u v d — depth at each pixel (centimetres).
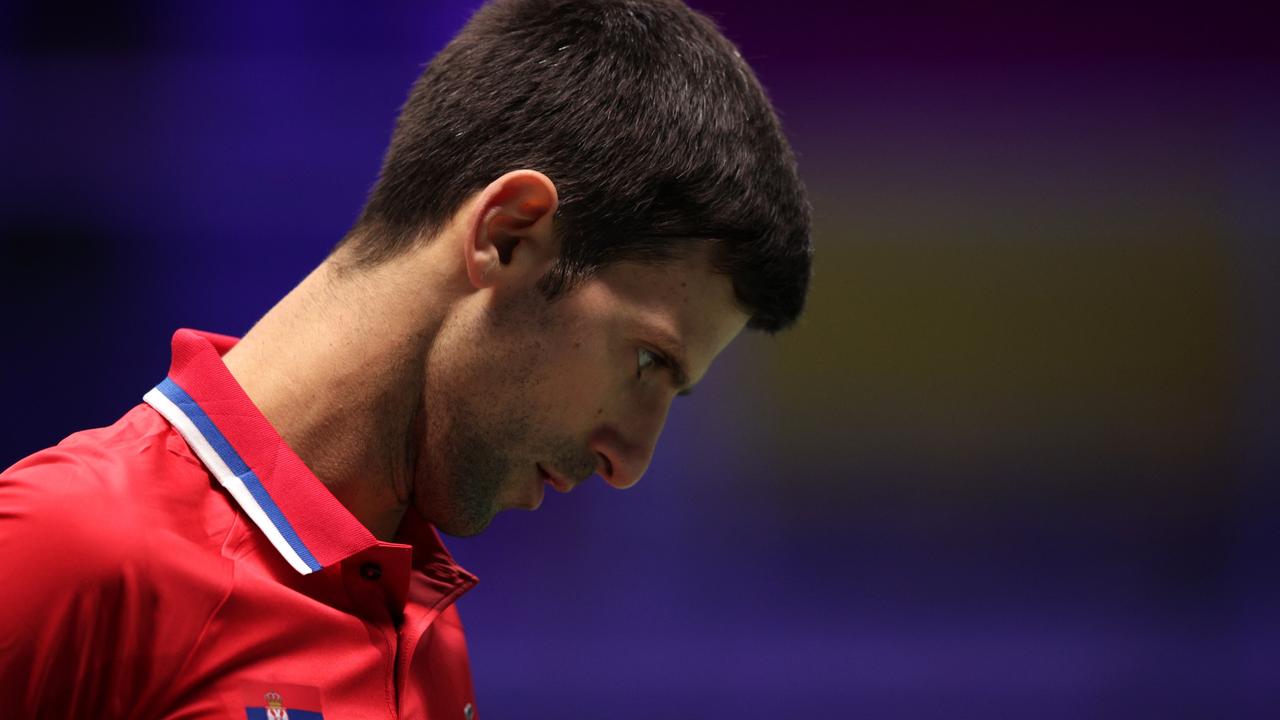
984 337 1955
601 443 404
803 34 1892
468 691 461
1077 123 1909
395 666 400
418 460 399
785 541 1977
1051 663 1941
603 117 392
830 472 1980
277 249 1853
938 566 1972
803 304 430
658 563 1983
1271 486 1934
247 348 405
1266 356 1942
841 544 1975
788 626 1961
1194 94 1900
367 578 388
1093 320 1950
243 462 380
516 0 424
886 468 1977
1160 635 1939
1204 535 1952
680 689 1933
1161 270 1944
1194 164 1912
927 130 1916
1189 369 1956
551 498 1973
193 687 356
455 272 389
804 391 1973
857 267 1947
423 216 395
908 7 1886
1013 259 1942
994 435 1969
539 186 380
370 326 392
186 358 394
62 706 343
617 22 410
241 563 369
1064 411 1964
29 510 344
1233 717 1916
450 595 437
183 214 1834
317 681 371
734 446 1980
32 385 1844
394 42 1814
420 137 403
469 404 392
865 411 1972
